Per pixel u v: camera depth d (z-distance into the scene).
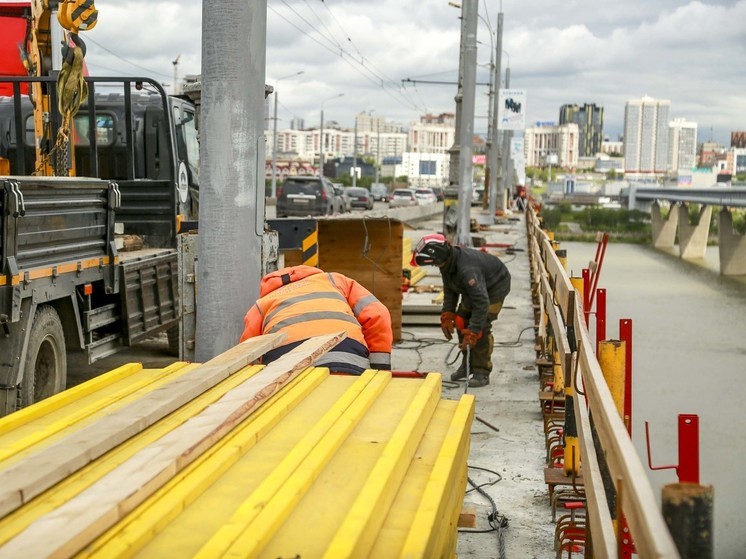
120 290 8.75
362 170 133.88
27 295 6.98
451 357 10.72
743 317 23.62
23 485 2.28
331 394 3.70
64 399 3.62
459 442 3.29
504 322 13.63
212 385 3.57
